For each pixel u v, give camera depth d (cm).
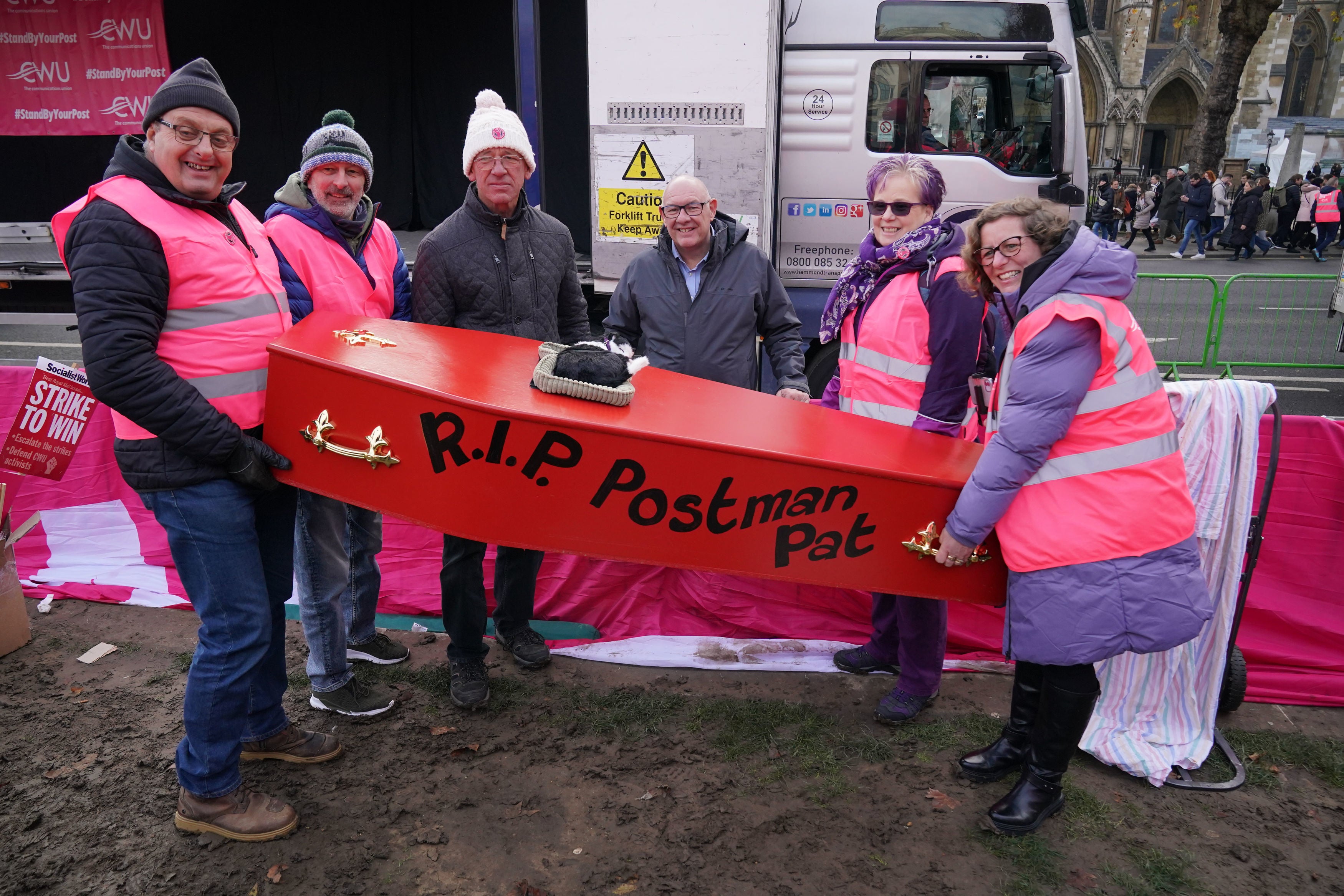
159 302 205
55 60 723
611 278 563
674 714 304
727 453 204
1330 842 244
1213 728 279
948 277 274
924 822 251
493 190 293
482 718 300
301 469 216
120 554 394
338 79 859
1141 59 3012
